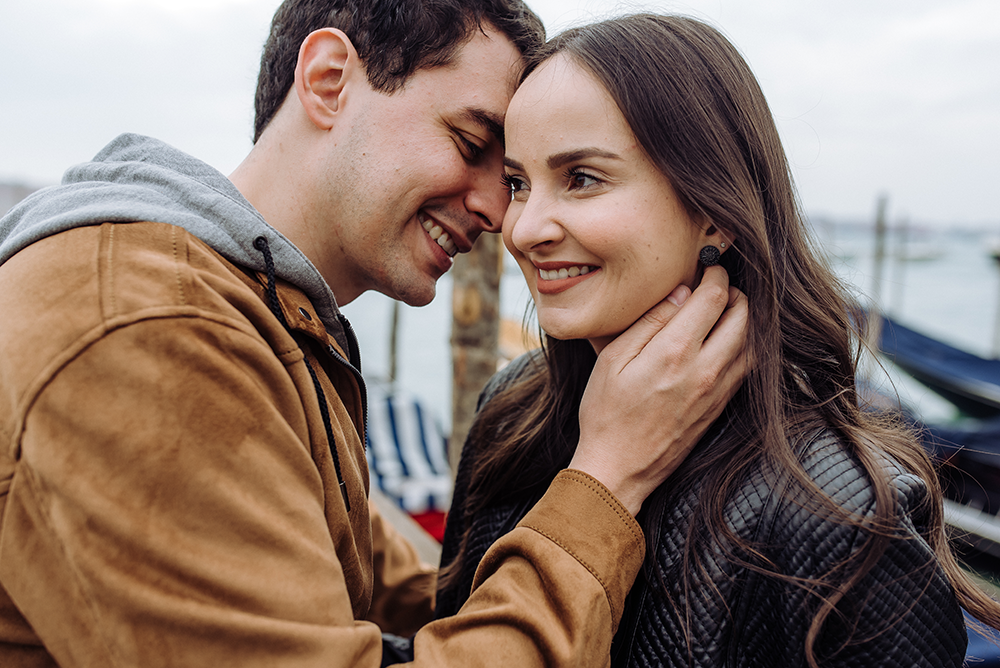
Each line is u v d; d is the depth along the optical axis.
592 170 1.05
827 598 0.92
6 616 0.88
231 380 0.87
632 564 1.03
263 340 0.99
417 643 0.98
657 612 1.07
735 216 1.07
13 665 0.88
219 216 1.05
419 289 1.41
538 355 1.67
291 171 1.31
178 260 0.95
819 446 1.03
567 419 1.43
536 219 1.09
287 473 0.92
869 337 1.31
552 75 1.07
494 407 1.65
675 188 1.06
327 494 1.08
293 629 0.82
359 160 1.27
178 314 0.86
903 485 0.96
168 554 0.78
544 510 1.06
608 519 1.03
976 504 5.78
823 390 1.17
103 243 0.92
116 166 1.14
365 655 0.92
